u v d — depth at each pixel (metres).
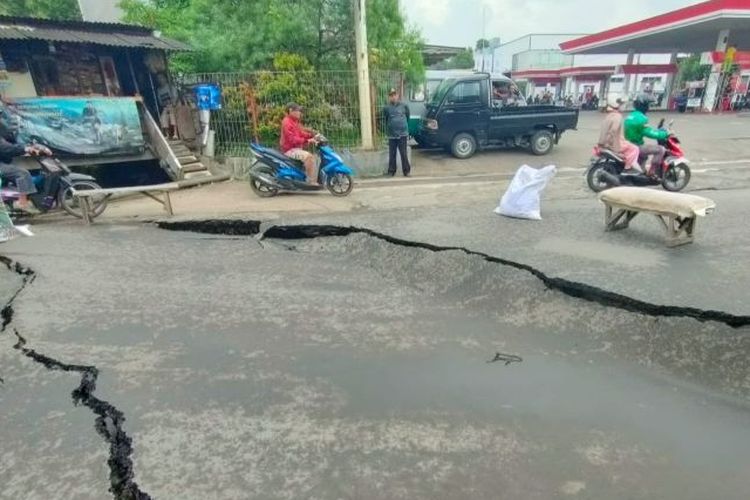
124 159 8.87
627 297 3.29
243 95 9.41
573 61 34.59
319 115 9.48
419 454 2.18
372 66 10.82
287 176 7.30
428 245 4.57
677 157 6.71
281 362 2.92
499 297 3.69
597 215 5.50
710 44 26.33
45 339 3.18
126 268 4.50
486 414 2.44
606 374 2.78
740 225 4.93
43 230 5.76
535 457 2.15
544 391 2.62
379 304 3.73
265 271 4.46
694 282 3.48
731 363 2.75
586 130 15.42
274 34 10.32
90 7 13.02
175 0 13.02
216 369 2.84
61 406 2.52
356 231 5.26
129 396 2.59
